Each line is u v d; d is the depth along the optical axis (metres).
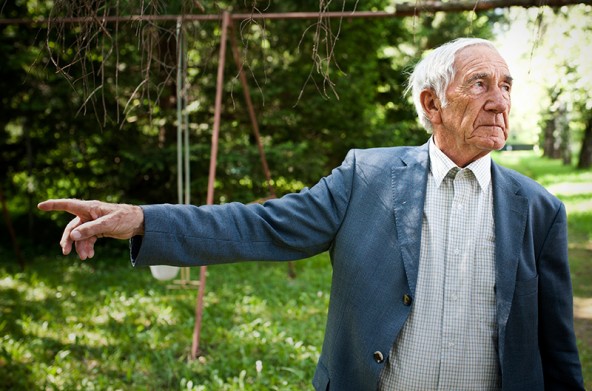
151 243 1.28
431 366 1.38
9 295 5.30
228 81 6.88
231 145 7.20
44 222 8.31
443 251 1.40
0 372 3.42
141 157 6.75
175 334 4.18
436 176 1.43
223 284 5.66
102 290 5.48
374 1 7.55
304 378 3.35
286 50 7.10
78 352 3.83
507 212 1.41
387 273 1.39
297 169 7.39
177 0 2.87
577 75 5.28
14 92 6.77
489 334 1.38
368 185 1.46
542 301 1.43
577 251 7.16
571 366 1.42
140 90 6.34
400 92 9.94
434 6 3.24
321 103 7.24
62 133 7.08
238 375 3.47
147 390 3.25
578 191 13.44
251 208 1.42
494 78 1.33
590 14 4.52
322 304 4.95
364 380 1.40
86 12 1.68
